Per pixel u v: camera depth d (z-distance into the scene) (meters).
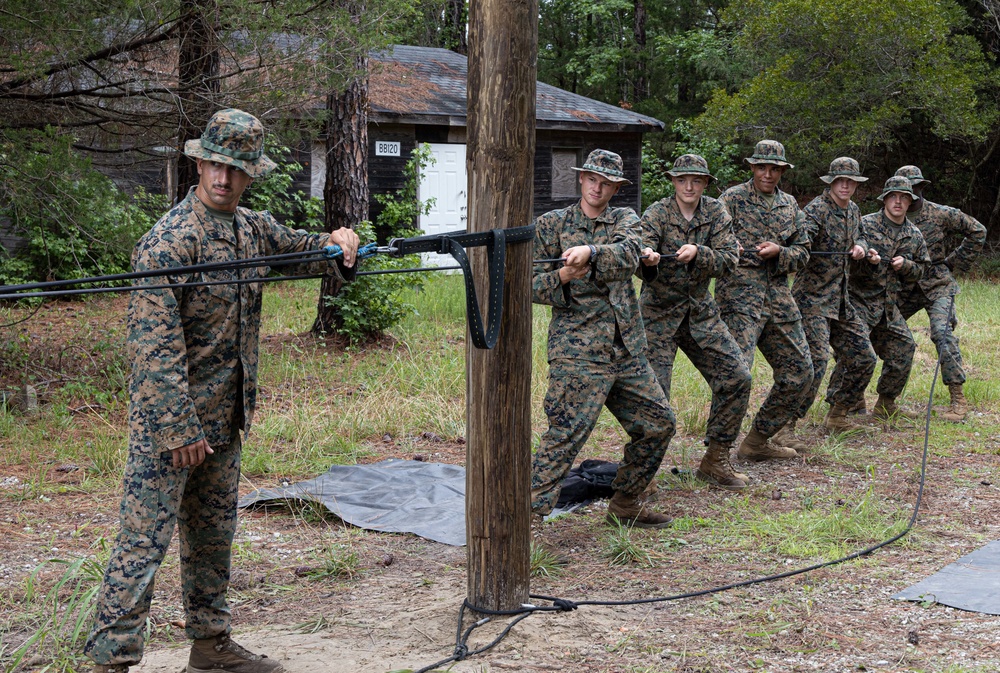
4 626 3.77
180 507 3.22
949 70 16.31
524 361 3.72
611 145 18.52
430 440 7.00
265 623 3.87
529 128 3.62
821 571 4.49
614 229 4.69
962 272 17.83
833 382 7.30
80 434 6.84
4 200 7.30
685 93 29.92
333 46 7.92
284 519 5.27
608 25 32.69
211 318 3.06
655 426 4.80
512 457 3.75
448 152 16.55
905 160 20.23
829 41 16.77
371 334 10.18
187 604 3.29
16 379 8.03
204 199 3.06
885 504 5.56
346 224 10.46
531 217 3.70
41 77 7.08
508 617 3.80
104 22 7.19
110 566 2.93
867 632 3.77
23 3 6.70
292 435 6.80
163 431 2.88
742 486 5.87
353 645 3.62
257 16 7.50
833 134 17.52
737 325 6.09
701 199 5.52
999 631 3.74
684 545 4.88
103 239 7.50
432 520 5.16
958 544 4.91
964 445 7.00
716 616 3.95
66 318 10.77
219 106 7.82
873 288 7.45
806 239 6.21
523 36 3.56
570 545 4.87
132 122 7.96
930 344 10.88
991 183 20.03
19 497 5.44
